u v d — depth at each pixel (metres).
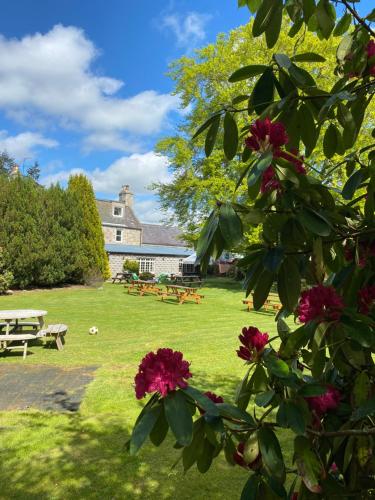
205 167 18.03
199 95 18.31
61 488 2.99
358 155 1.50
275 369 1.15
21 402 4.70
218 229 0.98
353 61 1.37
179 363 0.91
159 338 8.47
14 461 3.37
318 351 1.07
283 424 1.04
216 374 5.66
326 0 1.26
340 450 1.21
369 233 1.25
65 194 20.25
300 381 1.15
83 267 20.72
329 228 1.00
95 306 13.91
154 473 3.18
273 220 1.08
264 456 1.02
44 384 5.36
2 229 17.62
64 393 5.01
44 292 18.34
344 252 1.36
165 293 15.78
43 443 3.68
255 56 15.32
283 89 1.25
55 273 19.28
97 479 3.10
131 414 4.34
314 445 1.15
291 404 1.09
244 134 1.30
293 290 1.10
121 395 4.92
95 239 21.84
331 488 1.13
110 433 3.88
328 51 11.62
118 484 3.03
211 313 12.43
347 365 1.25
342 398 1.26
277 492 1.07
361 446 1.17
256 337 1.28
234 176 17.06
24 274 18.39
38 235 18.55
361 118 1.40
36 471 3.21
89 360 6.62
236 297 17.11
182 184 19.20
